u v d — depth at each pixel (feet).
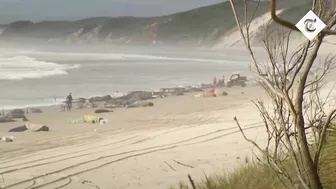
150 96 189.26
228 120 110.52
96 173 59.93
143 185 49.75
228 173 38.99
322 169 19.84
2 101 177.47
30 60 452.76
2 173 63.10
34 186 55.42
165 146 76.69
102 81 262.88
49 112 152.25
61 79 265.13
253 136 76.89
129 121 122.42
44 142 91.25
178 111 140.97
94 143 87.10
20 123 125.90
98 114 142.82
